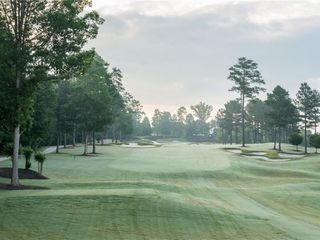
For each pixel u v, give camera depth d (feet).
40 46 98.99
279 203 106.42
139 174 161.99
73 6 98.68
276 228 71.20
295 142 348.59
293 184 142.10
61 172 159.84
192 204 84.48
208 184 146.51
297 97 393.91
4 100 95.04
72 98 264.31
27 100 99.86
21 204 76.89
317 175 180.65
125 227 65.92
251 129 653.30
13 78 98.94
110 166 184.34
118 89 355.97
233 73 387.55
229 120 611.47
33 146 243.60
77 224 66.23
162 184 125.70
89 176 153.07
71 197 82.58
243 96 390.42
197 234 64.49
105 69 263.29
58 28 96.37
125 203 79.46
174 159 221.25
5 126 105.19
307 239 64.80
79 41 100.17
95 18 100.94
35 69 98.27
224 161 208.85
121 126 487.61
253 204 102.78
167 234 63.62
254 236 64.80
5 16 99.09
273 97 358.23
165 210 77.05
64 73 103.24
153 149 308.40
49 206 75.87
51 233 61.16
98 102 253.65
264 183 152.56
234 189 128.88
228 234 65.26
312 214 92.79
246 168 190.08
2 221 66.44
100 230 63.67
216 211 80.53
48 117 232.73
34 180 126.00
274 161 237.25
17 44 98.99
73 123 278.67
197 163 200.95
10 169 136.98
